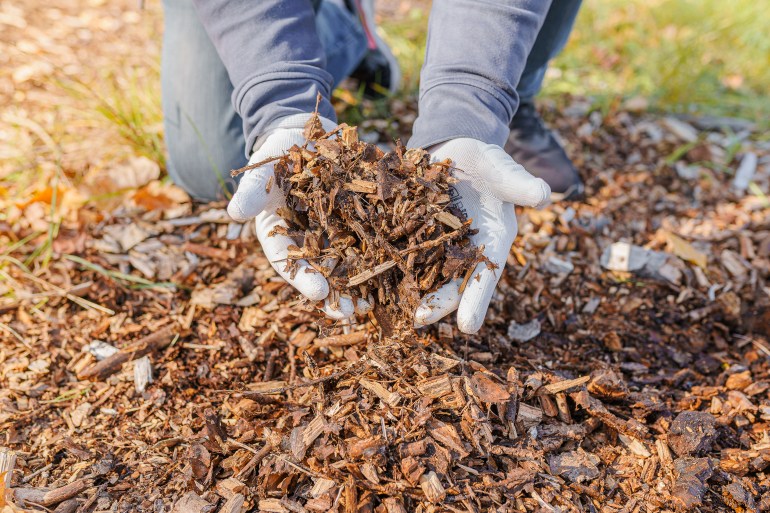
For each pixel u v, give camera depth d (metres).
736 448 1.63
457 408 1.55
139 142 2.70
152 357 1.89
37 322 1.99
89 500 1.46
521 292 2.15
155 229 2.34
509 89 1.71
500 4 1.70
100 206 2.44
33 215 2.36
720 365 1.95
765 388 1.80
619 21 4.04
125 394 1.77
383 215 1.58
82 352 1.90
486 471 1.48
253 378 1.81
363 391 1.60
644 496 1.47
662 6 4.22
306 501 1.43
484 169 1.62
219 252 2.25
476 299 1.56
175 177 2.54
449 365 1.64
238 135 2.38
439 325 1.88
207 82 2.29
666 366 1.93
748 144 3.10
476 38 1.71
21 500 1.44
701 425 1.60
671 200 2.70
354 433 1.50
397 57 3.58
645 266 2.28
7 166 2.62
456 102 1.69
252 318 2.00
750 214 2.63
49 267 2.18
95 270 2.17
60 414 1.71
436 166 1.63
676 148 3.03
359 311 1.63
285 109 1.74
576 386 1.66
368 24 2.78
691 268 2.31
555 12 2.20
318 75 1.84
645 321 2.10
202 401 1.75
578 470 1.52
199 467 1.51
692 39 3.72
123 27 3.77
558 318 2.08
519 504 1.43
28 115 2.92
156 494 1.48
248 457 1.52
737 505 1.47
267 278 2.15
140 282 2.15
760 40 3.94
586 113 3.22
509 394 1.56
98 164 2.64
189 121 2.36
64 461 1.57
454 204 1.66
